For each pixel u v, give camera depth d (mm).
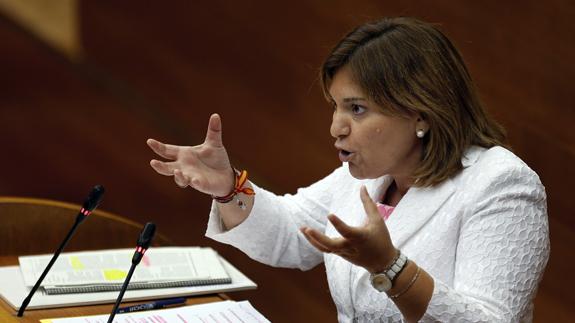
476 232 6715
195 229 15531
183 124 16391
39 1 18625
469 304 6164
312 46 14180
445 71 6883
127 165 16922
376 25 6941
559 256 11289
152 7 16750
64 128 17844
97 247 8969
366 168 6992
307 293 13797
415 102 6742
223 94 15570
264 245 8164
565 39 11094
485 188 6852
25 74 18656
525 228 6668
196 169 7449
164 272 8078
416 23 7016
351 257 5887
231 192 7738
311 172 14344
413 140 6961
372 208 5883
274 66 14766
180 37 16312
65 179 17234
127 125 17172
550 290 11375
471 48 11883
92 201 7234
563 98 11172
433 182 7082
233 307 7418
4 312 7281
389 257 5949
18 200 8711
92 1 17734
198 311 7312
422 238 7027
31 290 7355
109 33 17516
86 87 17922
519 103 11531
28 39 18844
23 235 8727
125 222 9031
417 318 6129
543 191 6910
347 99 6824
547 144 11344
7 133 18125
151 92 16859
